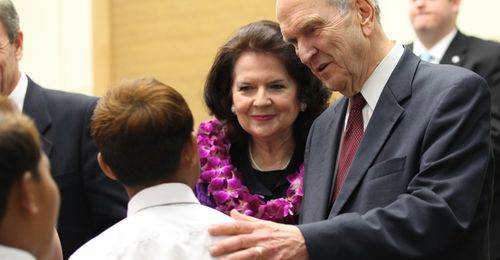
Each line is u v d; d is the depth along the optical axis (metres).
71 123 2.96
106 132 1.87
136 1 6.25
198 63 6.02
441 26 4.28
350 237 2.15
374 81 2.42
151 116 1.86
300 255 2.11
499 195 3.94
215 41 5.95
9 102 1.69
